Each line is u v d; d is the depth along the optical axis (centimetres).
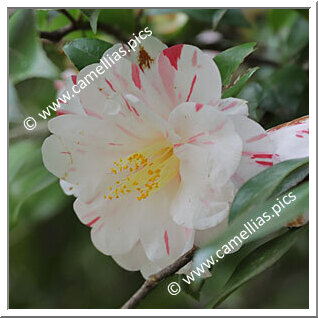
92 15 63
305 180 56
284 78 69
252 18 75
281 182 56
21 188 70
